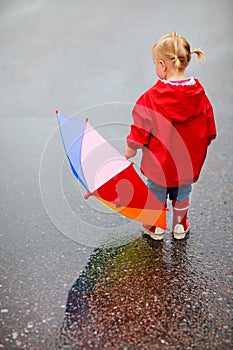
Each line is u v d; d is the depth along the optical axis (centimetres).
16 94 567
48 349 217
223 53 640
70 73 616
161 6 871
